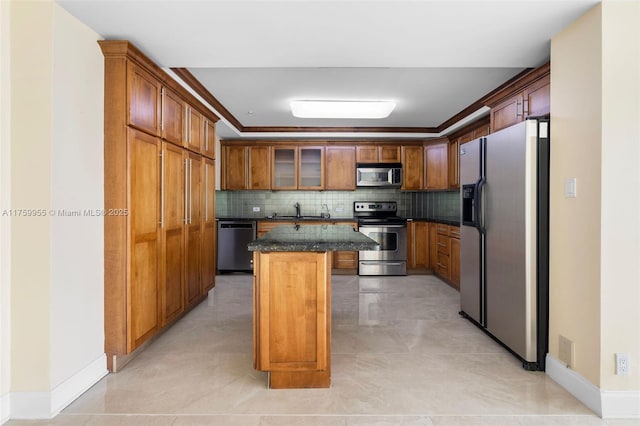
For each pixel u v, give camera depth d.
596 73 1.98
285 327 2.20
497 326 2.87
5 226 1.92
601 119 1.95
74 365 2.11
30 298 1.93
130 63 2.41
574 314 2.17
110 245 2.38
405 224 5.78
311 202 6.39
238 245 5.78
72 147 2.08
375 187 6.09
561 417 1.93
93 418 1.91
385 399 2.09
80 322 2.15
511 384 2.27
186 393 2.16
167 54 2.62
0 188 1.89
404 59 2.71
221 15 2.08
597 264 1.98
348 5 1.98
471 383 2.29
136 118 2.49
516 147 2.55
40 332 1.93
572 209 2.18
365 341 3.00
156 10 2.03
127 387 2.23
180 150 3.28
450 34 2.32
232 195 6.38
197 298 3.79
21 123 1.93
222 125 4.97
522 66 2.84
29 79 1.92
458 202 5.54
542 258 2.43
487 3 1.96
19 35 1.92
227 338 3.06
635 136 1.95
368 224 5.77
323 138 5.96
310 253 2.19
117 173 2.37
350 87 3.74
